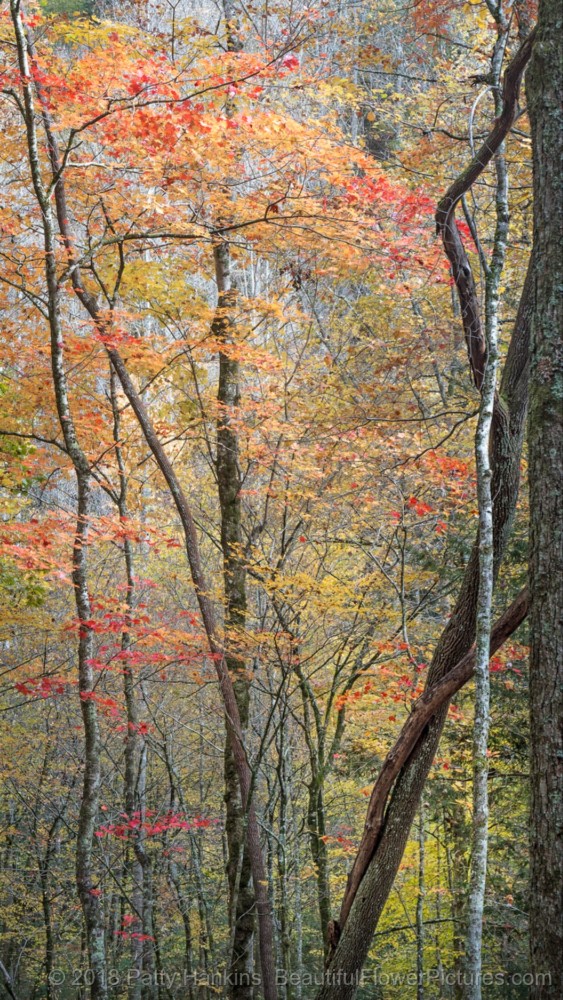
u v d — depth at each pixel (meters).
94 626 9.17
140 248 11.22
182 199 10.45
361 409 11.42
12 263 10.55
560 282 4.92
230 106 9.38
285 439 11.69
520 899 12.42
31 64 8.95
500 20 7.41
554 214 4.98
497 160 6.95
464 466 9.71
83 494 9.17
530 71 5.19
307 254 11.48
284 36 10.73
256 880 10.33
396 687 10.59
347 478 12.22
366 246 9.73
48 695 11.54
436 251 9.83
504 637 7.00
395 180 11.52
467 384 12.17
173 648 10.58
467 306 8.13
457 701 12.09
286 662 11.14
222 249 12.35
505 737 11.98
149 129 8.28
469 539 11.34
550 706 4.66
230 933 10.83
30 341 10.77
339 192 10.45
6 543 8.80
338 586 10.12
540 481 4.84
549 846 4.56
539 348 4.95
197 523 13.76
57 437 11.43
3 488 11.43
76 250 10.38
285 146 8.95
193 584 10.63
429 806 12.23
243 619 11.82
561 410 4.84
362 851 8.05
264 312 11.52
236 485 12.30
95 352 10.66
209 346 10.70
